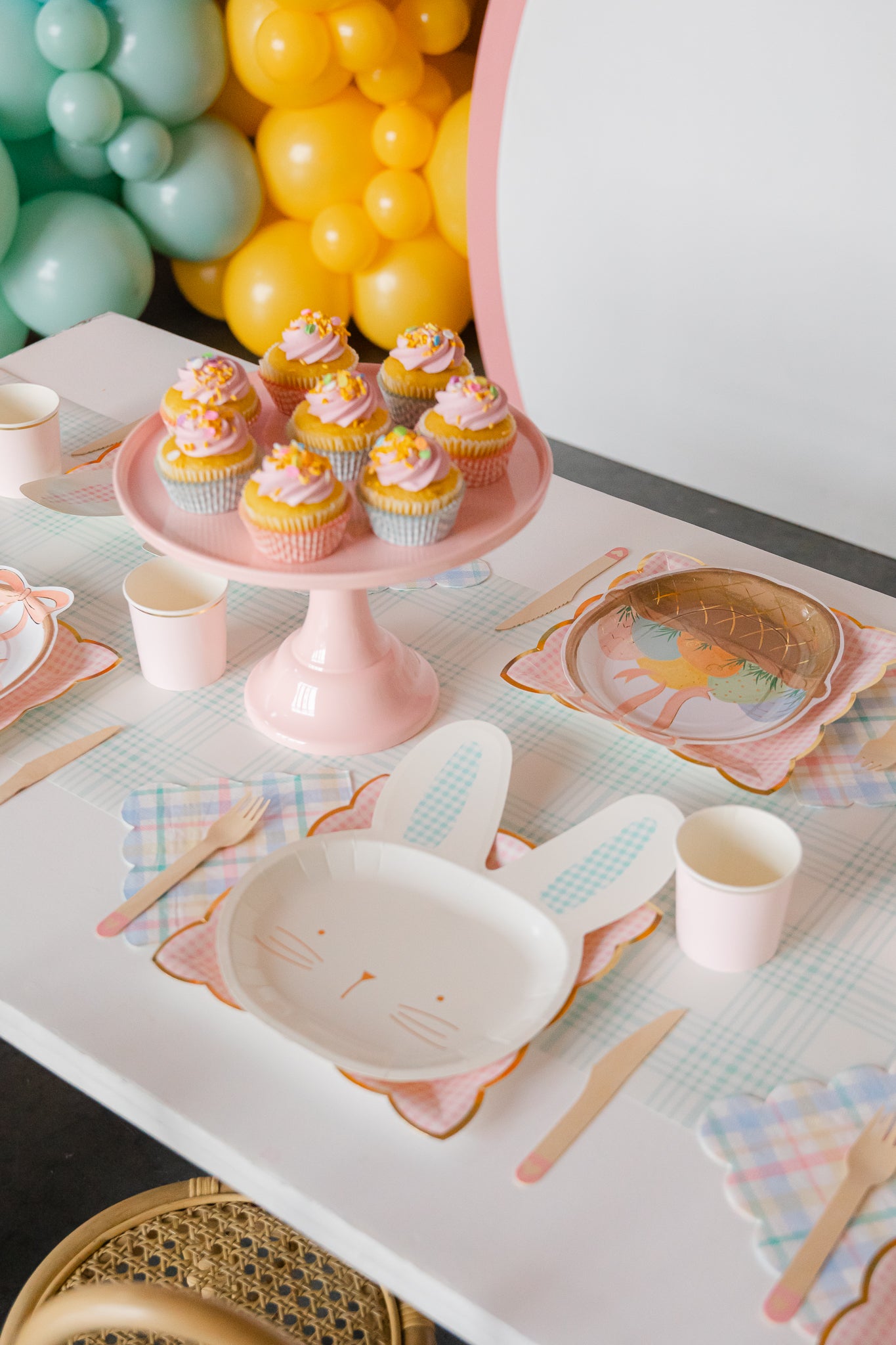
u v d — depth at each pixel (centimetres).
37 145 289
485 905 89
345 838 92
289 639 110
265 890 89
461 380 104
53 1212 151
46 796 101
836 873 94
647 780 102
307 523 90
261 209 303
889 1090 78
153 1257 103
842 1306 67
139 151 271
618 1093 78
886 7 208
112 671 115
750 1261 70
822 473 263
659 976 86
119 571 127
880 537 263
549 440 305
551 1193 73
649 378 277
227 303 309
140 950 88
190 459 97
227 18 284
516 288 285
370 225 292
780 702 107
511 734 107
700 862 88
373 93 285
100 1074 80
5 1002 84
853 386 248
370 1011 82
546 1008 80
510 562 129
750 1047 81
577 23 242
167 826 97
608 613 118
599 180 257
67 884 93
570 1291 68
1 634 115
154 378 159
